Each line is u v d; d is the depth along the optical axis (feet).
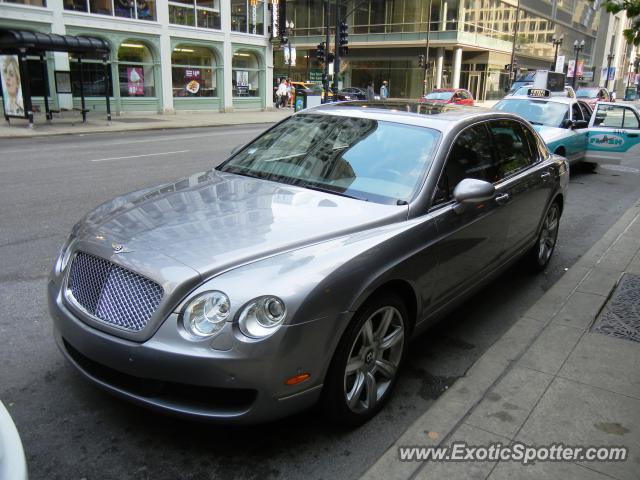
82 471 9.08
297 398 9.01
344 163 12.84
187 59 95.55
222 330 8.41
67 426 10.13
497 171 14.69
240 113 102.68
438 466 9.03
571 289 17.03
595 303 15.87
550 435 9.88
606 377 11.84
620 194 35.01
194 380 8.48
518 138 16.67
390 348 10.90
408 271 10.61
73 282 10.00
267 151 14.26
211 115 95.55
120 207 11.59
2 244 20.30
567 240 23.76
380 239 10.19
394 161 12.55
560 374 11.90
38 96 75.82
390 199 11.65
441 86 164.35
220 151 48.08
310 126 14.57
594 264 19.54
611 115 39.88
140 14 85.30
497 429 10.00
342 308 9.18
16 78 63.10
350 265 9.39
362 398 10.43
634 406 10.80
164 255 9.19
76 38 65.16
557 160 18.83
